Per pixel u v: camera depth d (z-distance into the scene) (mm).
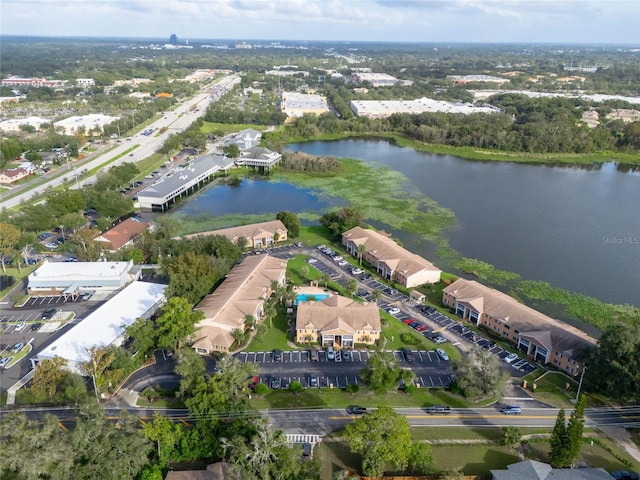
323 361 127625
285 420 106688
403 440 90688
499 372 114000
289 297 149250
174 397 112625
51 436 82875
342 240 199125
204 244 175250
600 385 115750
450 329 143250
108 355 114500
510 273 179250
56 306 152625
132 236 195000
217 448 94438
